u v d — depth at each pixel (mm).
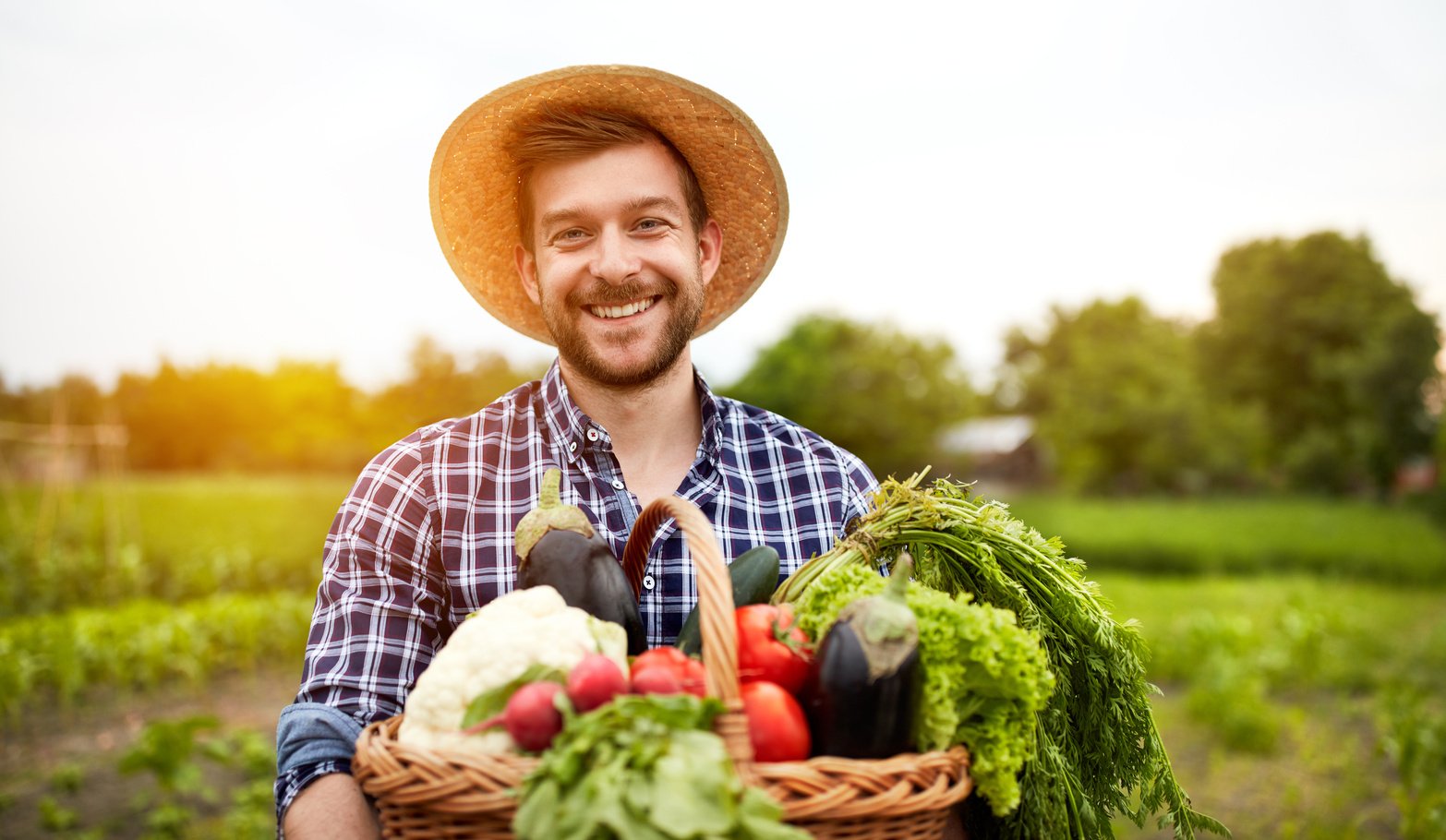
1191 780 7168
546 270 2211
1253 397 61344
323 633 2035
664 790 1275
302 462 37281
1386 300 60781
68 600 11758
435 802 1416
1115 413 53688
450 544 2188
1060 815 1849
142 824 5824
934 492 2119
